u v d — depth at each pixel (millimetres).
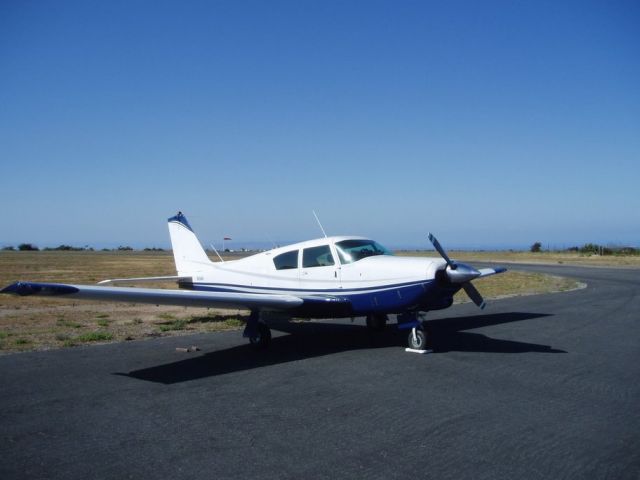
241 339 8914
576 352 7605
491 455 3719
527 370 6441
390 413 4730
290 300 7676
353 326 10469
